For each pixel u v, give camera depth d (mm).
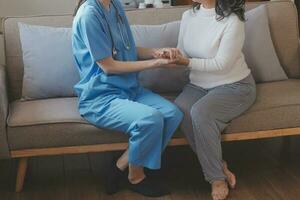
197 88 2246
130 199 2146
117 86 2117
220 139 2098
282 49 2566
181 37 2301
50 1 3238
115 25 2127
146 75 2438
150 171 2414
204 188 2232
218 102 2084
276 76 2463
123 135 2096
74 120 2080
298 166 2432
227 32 2070
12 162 2561
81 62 2141
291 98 2188
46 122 2061
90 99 2102
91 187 2279
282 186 2225
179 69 2445
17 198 2193
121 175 2209
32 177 2398
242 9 2096
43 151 2102
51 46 2385
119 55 2137
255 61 2438
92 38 2004
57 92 2379
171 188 2238
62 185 2309
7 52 2457
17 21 2490
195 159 2545
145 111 1988
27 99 2369
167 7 2604
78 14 2074
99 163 2547
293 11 2600
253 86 2213
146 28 2479
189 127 2094
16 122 2051
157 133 2000
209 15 2146
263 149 2654
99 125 2066
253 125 2145
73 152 2115
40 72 2354
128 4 3133
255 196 2139
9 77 2459
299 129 2189
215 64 2090
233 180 2193
